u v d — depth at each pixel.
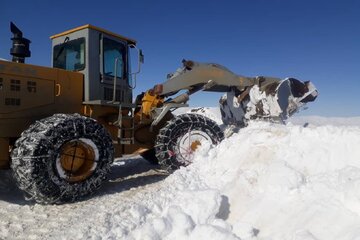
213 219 3.12
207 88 6.79
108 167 4.70
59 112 5.09
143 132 6.32
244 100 7.11
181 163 5.73
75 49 5.68
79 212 3.88
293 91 6.79
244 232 2.85
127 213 3.56
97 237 3.06
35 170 3.96
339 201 2.85
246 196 3.46
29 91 4.71
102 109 5.71
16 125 4.57
